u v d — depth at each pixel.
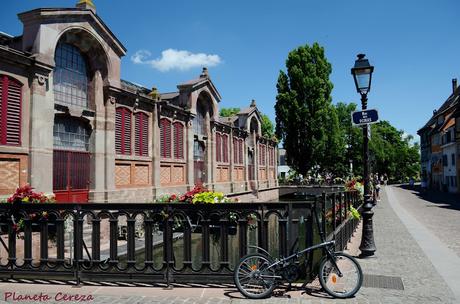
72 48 14.67
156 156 19.23
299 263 6.19
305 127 47.62
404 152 89.88
